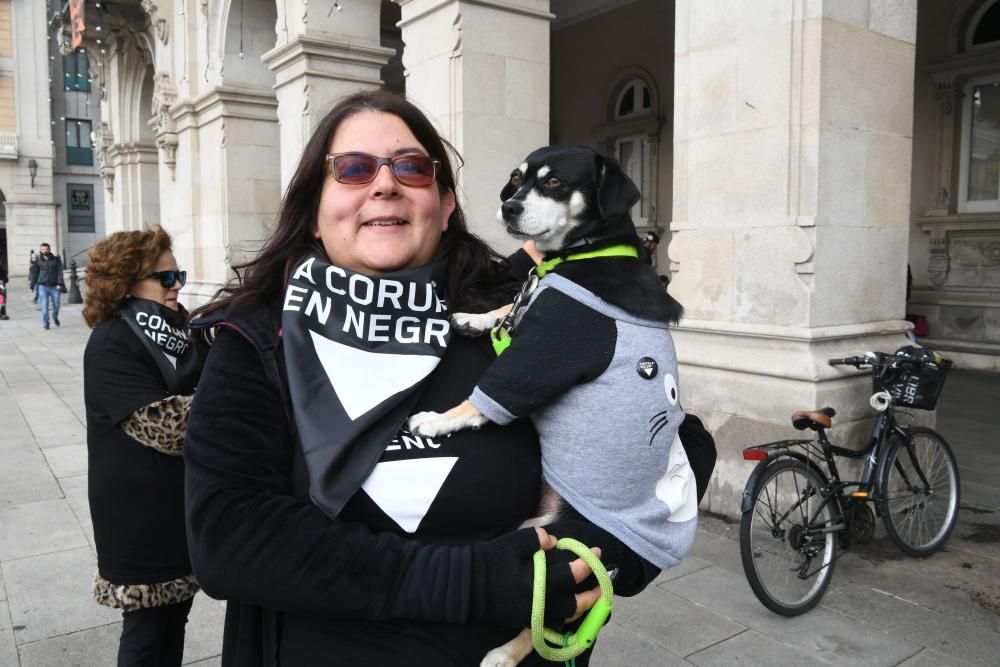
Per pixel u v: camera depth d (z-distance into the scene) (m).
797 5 4.70
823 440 4.21
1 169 38.47
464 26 7.07
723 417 5.14
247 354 1.42
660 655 3.45
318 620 1.37
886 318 5.25
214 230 13.04
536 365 1.45
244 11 12.14
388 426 1.40
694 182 5.38
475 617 1.28
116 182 23.77
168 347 2.55
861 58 4.88
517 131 7.48
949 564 4.41
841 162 4.84
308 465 1.34
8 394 9.89
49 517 5.34
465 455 1.42
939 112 10.93
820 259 4.77
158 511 2.43
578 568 1.34
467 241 1.81
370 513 1.36
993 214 10.26
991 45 10.28
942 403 8.52
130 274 2.55
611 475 1.46
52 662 3.46
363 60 9.60
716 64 5.16
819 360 4.74
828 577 3.98
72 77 42.00
